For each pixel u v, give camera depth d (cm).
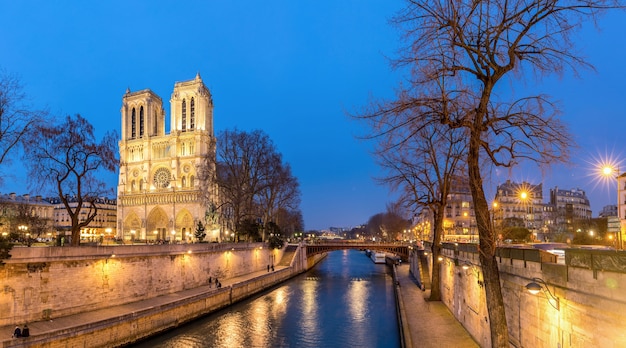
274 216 10519
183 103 15075
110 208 17900
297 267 9094
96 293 3641
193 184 14125
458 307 3297
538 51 1566
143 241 10831
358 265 12381
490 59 1583
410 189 3756
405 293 4803
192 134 14400
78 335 2809
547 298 1622
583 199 15438
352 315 4628
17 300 2978
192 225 13700
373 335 3772
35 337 2534
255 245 7575
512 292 2048
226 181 7800
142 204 14312
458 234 11069
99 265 3691
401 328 3356
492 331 1667
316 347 3419
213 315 4575
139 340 3397
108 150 4262
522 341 1903
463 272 3095
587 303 1327
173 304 3878
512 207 10588
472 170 1709
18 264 3000
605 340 1238
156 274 4491
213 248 5884
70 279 3394
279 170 7956
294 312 4778
